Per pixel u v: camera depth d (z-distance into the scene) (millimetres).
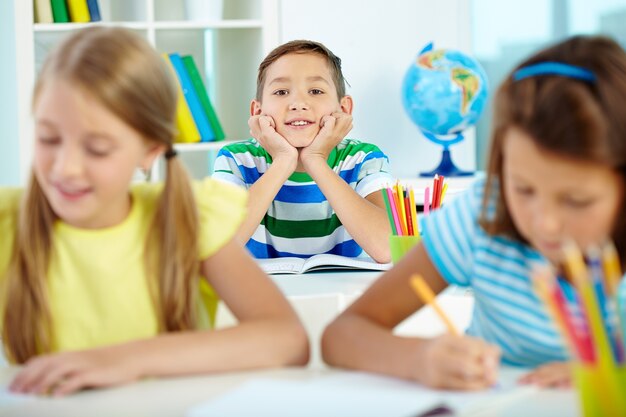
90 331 1354
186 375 1146
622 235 1102
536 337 1270
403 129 4145
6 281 1331
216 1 3699
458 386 1038
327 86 2578
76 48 1189
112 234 1354
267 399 975
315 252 2520
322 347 1262
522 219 1079
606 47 1100
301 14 4031
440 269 1325
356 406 935
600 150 1013
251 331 1215
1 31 4047
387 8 4094
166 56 3572
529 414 950
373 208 2416
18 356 1348
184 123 3588
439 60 3807
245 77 3803
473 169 4277
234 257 1371
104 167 1173
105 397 1046
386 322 1314
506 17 4238
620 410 875
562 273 1238
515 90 1087
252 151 2615
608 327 909
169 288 1344
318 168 2473
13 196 1377
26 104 3615
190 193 1354
